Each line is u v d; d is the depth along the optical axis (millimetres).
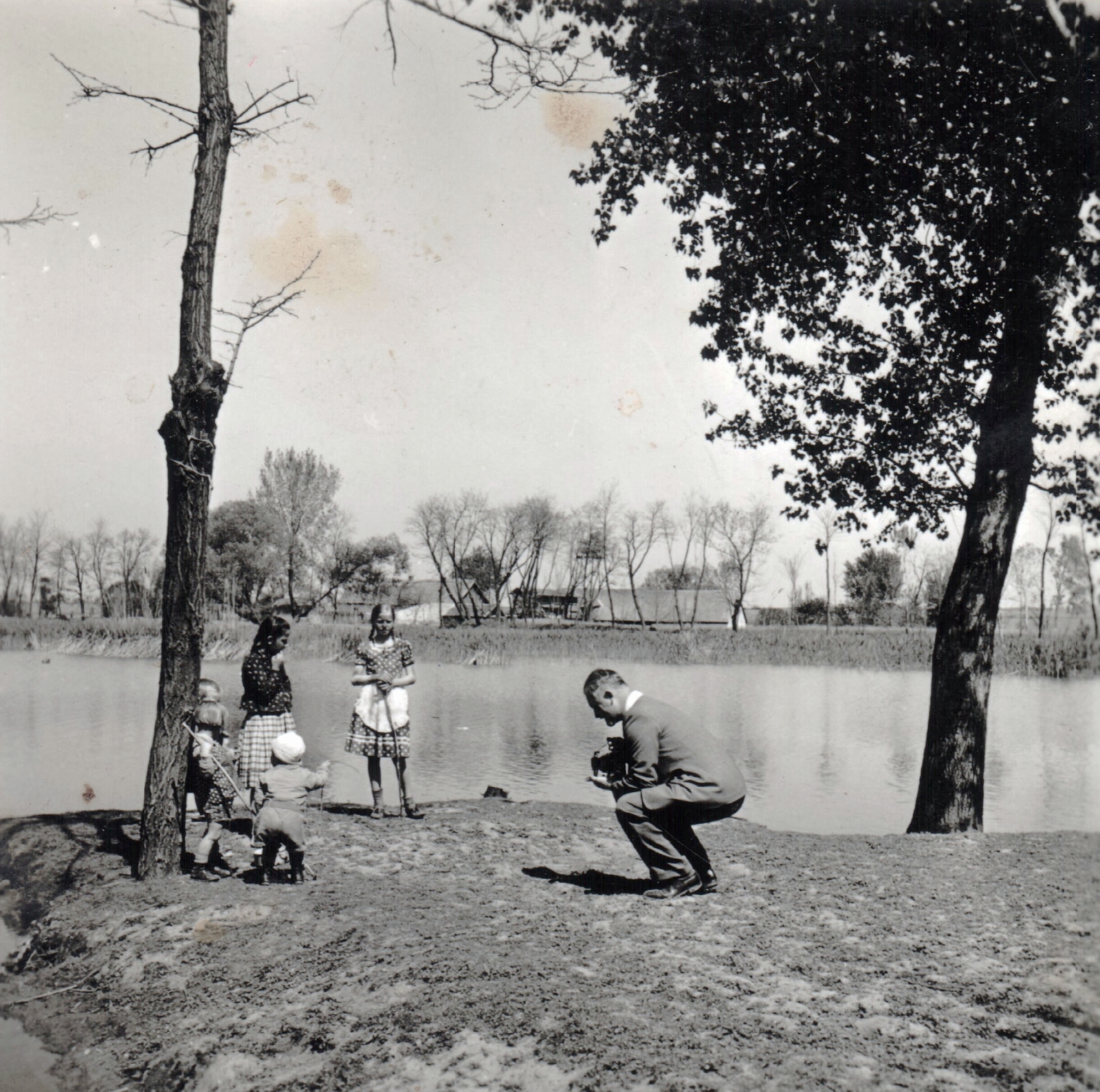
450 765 13688
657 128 10203
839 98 9156
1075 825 10719
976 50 8414
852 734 17844
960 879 6156
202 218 6523
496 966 4523
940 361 10281
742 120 9633
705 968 4496
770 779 13461
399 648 8539
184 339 6488
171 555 6520
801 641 38156
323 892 5996
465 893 5930
